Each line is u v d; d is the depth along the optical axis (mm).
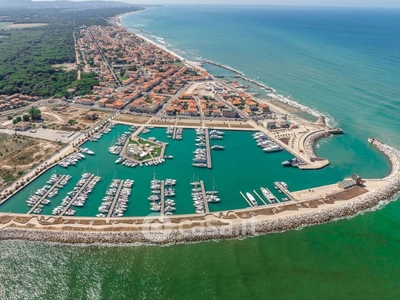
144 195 178125
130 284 126438
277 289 126000
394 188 184000
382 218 163750
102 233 147625
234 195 179375
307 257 141000
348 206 169250
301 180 194875
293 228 155875
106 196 175750
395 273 134250
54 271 131125
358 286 128375
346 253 143500
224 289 125250
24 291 122625
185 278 129375
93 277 128875
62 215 160125
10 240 145125
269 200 173625
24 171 195750
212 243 145875
